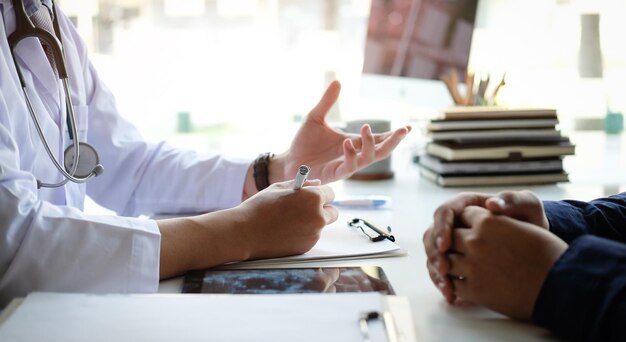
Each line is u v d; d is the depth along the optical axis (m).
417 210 1.22
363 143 1.10
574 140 2.21
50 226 0.75
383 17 2.03
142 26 2.44
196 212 1.25
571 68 2.37
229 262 0.82
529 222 0.70
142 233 0.77
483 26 2.38
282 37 2.50
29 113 0.95
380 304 0.62
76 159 1.00
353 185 1.53
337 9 2.48
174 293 0.73
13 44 0.96
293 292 0.71
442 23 1.81
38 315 0.59
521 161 1.51
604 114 2.36
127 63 2.46
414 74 1.88
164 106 2.51
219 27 2.48
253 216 0.84
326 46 2.50
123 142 1.28
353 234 0.97
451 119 1.52
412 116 2.25
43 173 1.00
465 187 1.48
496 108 1.58
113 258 0.75
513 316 0.63
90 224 0.76
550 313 0.59
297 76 2.53
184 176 1.25
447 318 0.65
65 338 0.55
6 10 0.97
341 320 0.58
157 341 0.54
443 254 0.68
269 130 2.57
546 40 2.37
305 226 0.85
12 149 0.83
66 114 1.07
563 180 1.52
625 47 2.33
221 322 0.58
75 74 1.16
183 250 0.79
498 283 0.63
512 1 2.37
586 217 0.83
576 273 0.59
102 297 0.64
